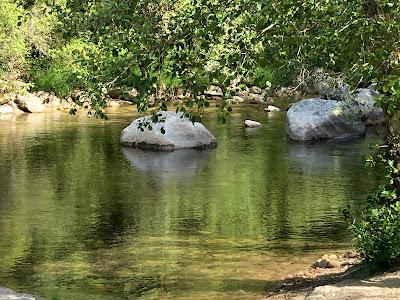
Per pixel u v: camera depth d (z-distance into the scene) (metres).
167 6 8.52
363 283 9.14
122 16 8.05
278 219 16.03
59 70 41.03
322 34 8.76
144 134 26.75
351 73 9.12
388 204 10.39
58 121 33.66
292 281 11.41
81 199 18.16
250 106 38.31
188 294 11.04
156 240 14.40
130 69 8.38
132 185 19.94
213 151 25.95
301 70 9.76
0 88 38.97
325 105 28.81
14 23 38.78
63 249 13.80
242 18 8.39
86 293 11.20
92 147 26.61
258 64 8.50
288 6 8.12
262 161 23.72
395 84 7.11
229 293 11.00
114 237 14.65
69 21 8.38
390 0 7.67
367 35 8.19
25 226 15.55
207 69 8.58
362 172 21.52
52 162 23.52
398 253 10.02
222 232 14.96
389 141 10.07
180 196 18.52
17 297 9.81
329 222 15.66
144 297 10.94
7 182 20.33
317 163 23.20
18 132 30.09
